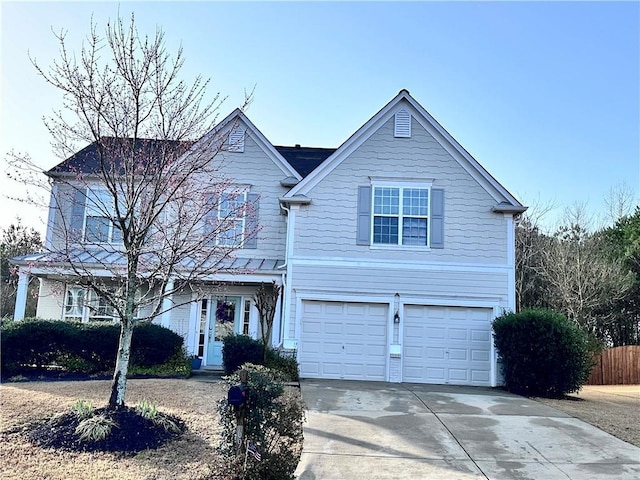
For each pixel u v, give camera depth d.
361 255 14.42
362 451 7.25
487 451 7.46
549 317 12.66
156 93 8.48
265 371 6.17
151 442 6.90
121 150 7.85
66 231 8.55
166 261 8.35
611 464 7.04
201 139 9.35
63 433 6.83
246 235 12.45
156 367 13.01
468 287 14.27
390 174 14.74
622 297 24.80
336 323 14.25
